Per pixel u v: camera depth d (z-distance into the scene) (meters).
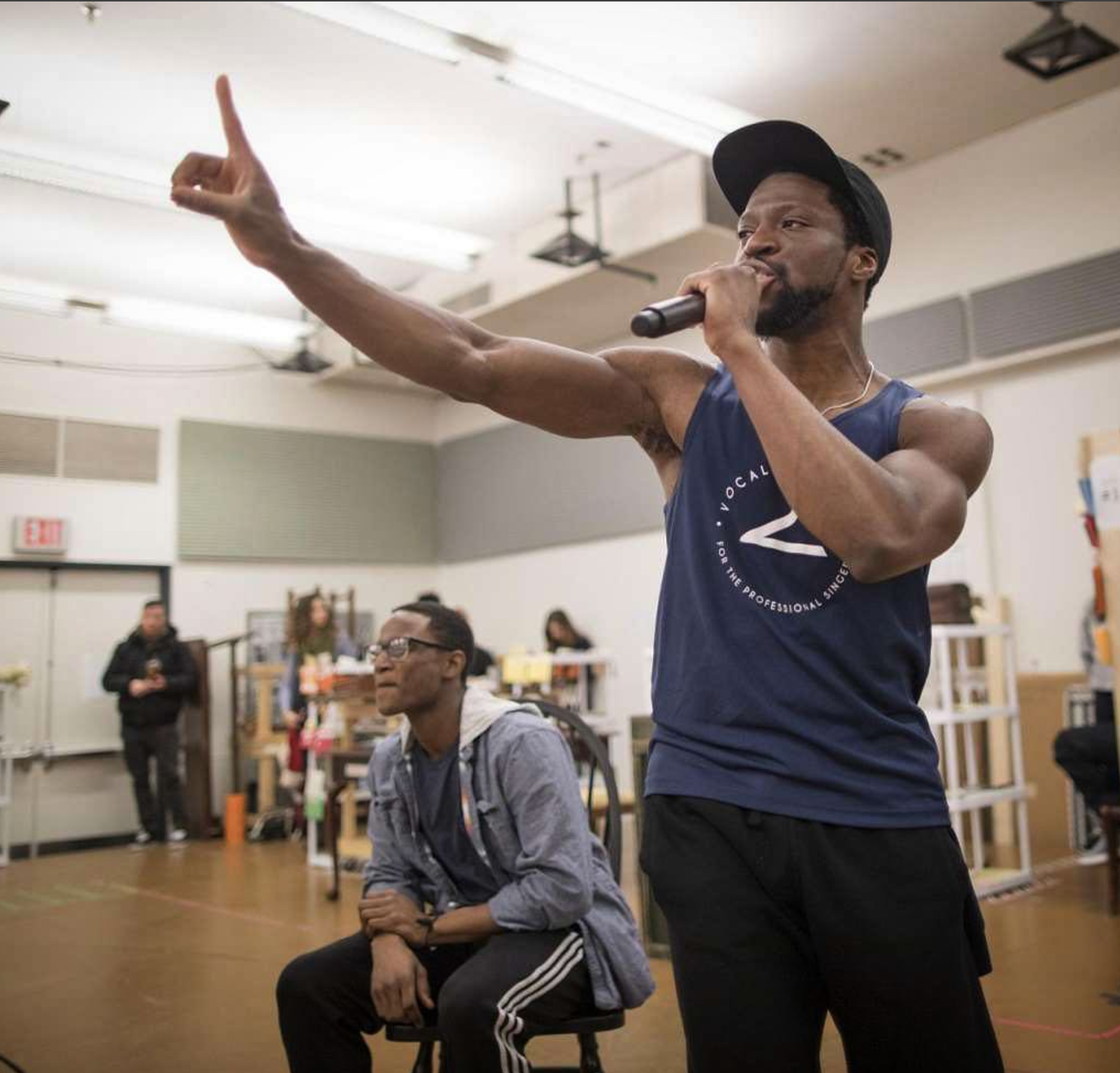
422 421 5.11
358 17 4.05
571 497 8.66
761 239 1.15
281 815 6.54
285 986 1.77
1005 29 4.93
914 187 6.17
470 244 5.12
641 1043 2.59
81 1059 2.24
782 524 1.09
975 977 1.12
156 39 3.80
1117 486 3.45
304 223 4.71
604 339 7.00
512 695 5.64
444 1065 1.78
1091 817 5.55
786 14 4.81
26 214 2.08
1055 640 5.94
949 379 6.05
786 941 1.06
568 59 4.61
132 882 3.21
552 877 1.70
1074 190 5.43
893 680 1.09
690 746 1.10
